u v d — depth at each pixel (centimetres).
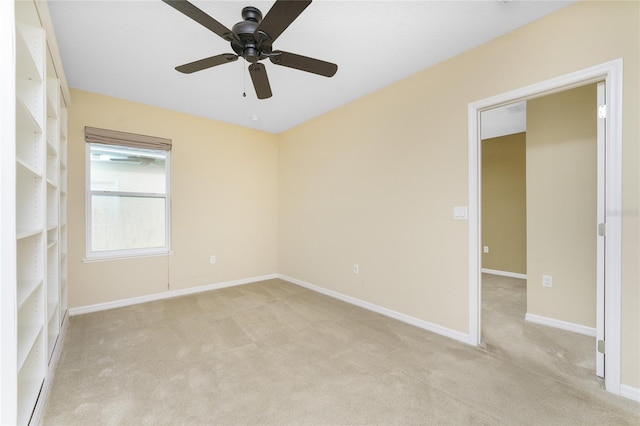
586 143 259
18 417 134
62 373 193
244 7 183
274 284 436
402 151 287
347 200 351
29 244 170
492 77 221
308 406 161
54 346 210
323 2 180
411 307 280
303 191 423
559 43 189
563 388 176
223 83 292
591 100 258
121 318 293
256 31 155
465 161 237
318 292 393
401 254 289
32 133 169
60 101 250
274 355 218
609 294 171
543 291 281
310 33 212
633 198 163
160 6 183
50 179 217
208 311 315
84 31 208
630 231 164
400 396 169
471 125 233
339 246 363
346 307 330
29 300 170
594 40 176
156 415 153
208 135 402
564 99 271
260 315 303
